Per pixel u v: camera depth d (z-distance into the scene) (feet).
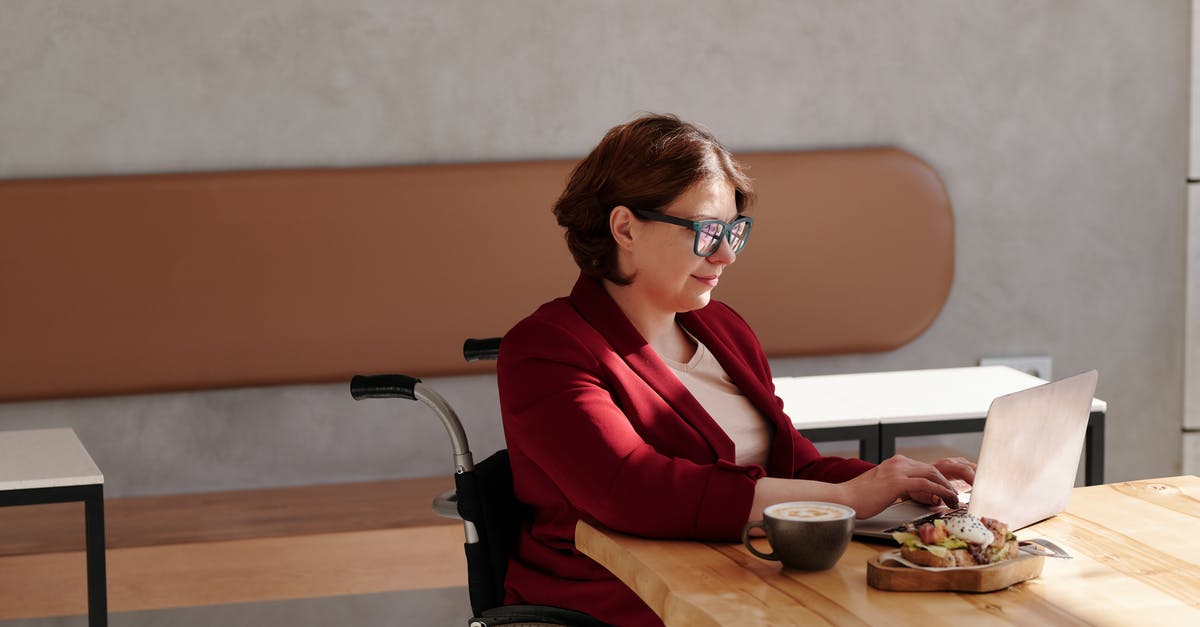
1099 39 13.35
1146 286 13.74
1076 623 4.50
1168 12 13.47
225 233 11.71
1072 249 13.53
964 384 11.03
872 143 13.02
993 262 13.38
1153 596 4.78
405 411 12.42
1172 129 13.60
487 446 12.61
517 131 12.40
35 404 11.73
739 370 6.81
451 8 12.17
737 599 4.77
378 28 12.05
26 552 10.30
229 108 11.85
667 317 6.70
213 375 11.82
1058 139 13.38
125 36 11.62
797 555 5.08
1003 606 4.67
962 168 13.23
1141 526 5.71
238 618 12.10
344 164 12.10
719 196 6.35
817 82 12.85
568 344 6.17
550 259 12.33
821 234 12.76
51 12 11.49
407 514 11.28
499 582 6.50
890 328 13.00
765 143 12.82
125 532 10.79
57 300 11.46
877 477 5.76
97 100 11.62
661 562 5.28
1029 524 5.70
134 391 11.73
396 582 10.90
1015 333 13.51
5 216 11.30
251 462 12.16
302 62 11.94
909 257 12.96
